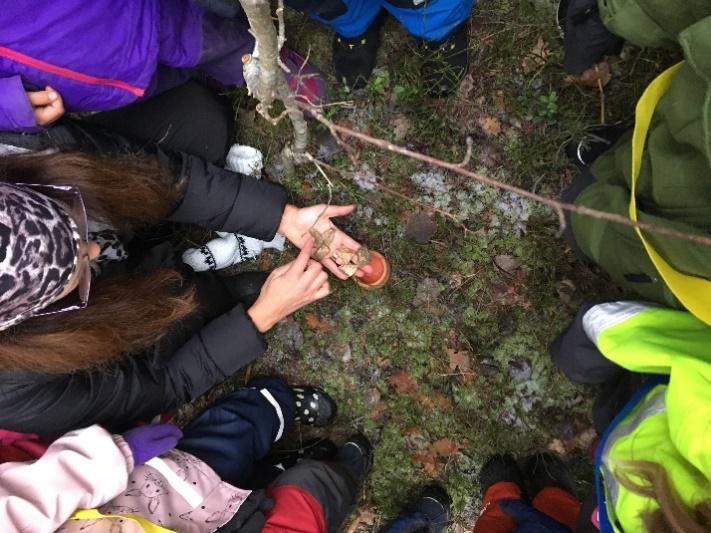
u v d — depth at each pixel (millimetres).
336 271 1933
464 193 2061
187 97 1933
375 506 2121
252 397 1954
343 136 2084
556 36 1974
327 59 2111
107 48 1367
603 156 1674
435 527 2033
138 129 1884
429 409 2102
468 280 2072
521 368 2062
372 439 2133
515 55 2016
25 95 1312
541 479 2021
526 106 2014
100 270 1617
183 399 1831
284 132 2094
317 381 2150
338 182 2100
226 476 1721
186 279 1942
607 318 1468
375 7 1864
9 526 1186
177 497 1539
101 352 1354
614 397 1712
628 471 1136
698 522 1030
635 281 1503
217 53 1735
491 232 2057
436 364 2094
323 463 1894
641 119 1179
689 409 1065
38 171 1273
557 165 2016
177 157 1736
